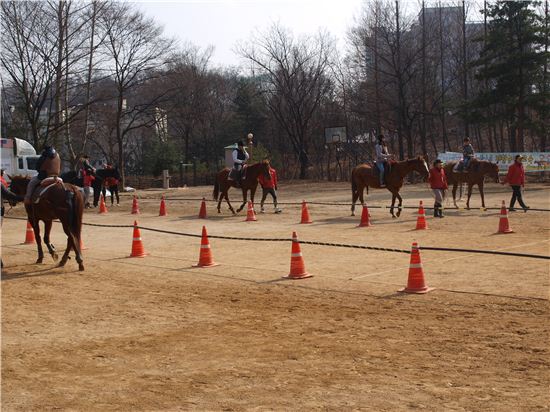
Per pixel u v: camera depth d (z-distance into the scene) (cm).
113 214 3162
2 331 998
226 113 8500
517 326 922
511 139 4872
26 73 5022
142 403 668
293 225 2386
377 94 5631
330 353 828
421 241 1817
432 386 687
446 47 6256
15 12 4791
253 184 2920
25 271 1555
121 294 1266
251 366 784
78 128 6400
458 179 2806
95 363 822
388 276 1337
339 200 3556
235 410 636
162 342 914
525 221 2259
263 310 1093
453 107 5219
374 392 673
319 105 6600
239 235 2133
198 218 2816
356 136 6650
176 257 1712
